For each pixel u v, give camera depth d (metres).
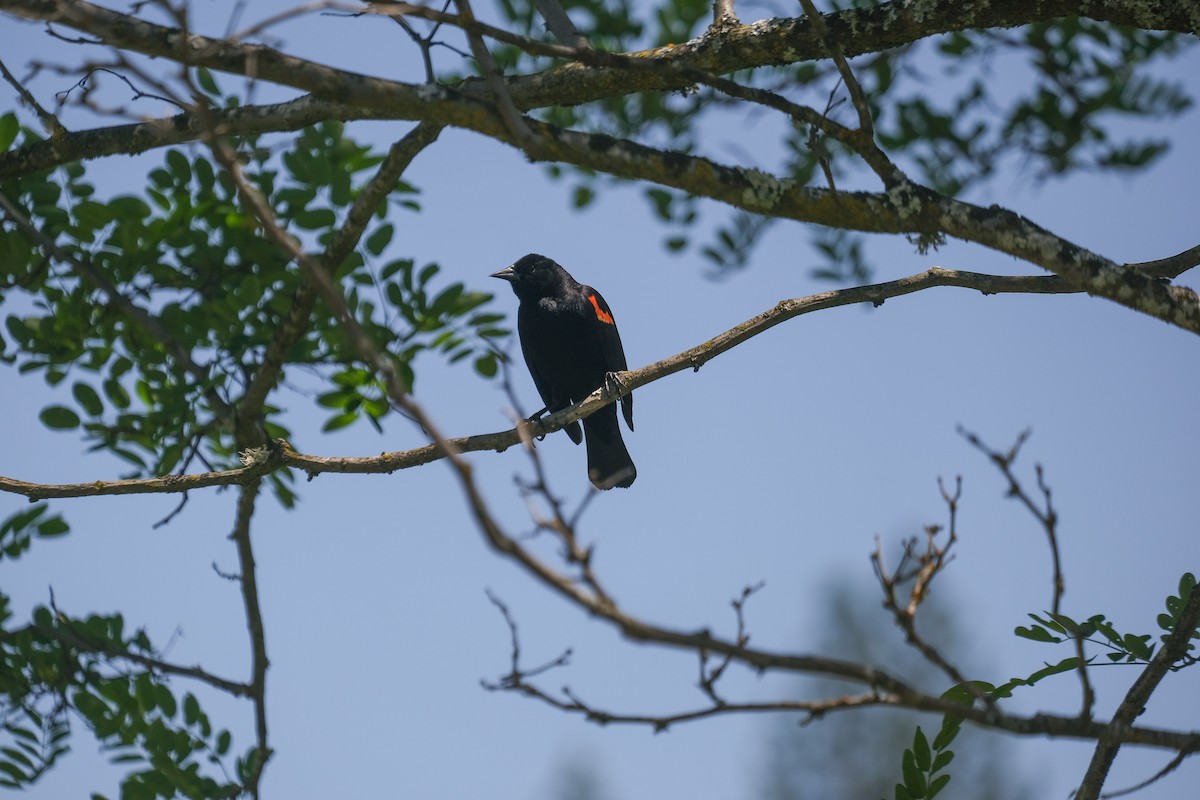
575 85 10.10
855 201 7.68
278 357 10.63
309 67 7.29
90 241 10.95
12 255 10.78
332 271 10.69
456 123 7.52
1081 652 5.79
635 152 7.61
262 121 9.69
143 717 10.77
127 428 11.39
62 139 10.50
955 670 5.43
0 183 10.87
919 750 7.26
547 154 7.51
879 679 5.20
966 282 9.66
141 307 11.18
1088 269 7.61
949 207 7.65
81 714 10.87
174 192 10.92
